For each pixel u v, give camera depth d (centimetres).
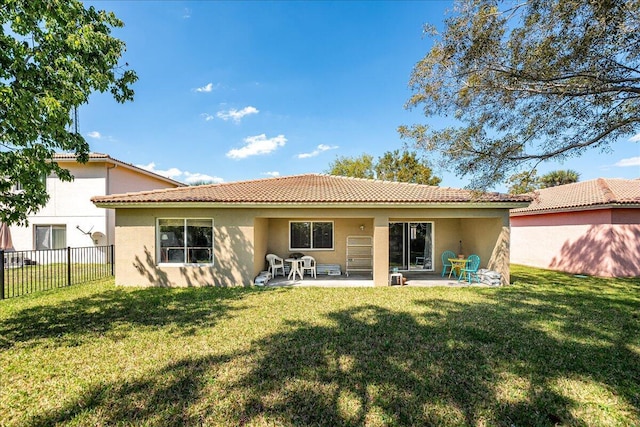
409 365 482
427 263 1463
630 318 729
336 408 372
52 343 575
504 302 882
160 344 568
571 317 735
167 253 1130
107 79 798
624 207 1352
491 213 1161
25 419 351
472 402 384
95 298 925
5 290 1049
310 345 560
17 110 589
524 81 755
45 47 688
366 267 1432
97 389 412
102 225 1803
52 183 1812
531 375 451
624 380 439
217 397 393
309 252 1430
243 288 1070
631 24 571
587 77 691
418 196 1148
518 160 946
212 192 1199
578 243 1516
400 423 346
